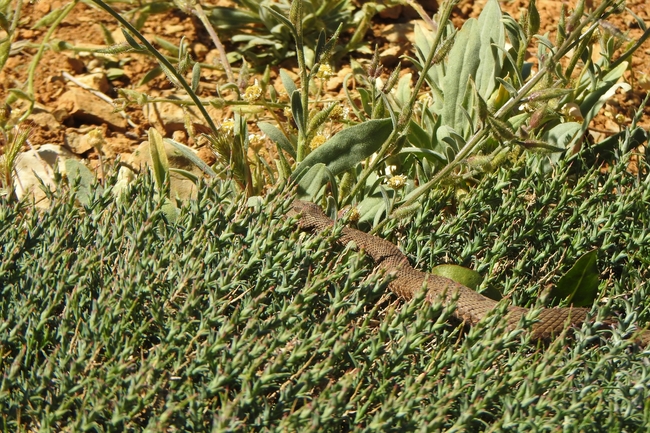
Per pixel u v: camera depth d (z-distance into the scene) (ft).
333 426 11.47
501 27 20.49
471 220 17.08
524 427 11.20
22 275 13.55
